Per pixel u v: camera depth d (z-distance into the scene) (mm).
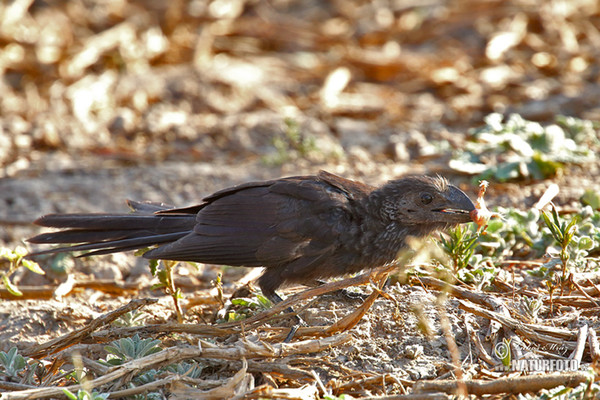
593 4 21719
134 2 22000
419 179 8836
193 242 8555
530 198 12023
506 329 7688
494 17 21328
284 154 15070
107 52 19891
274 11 23031
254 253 8594
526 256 10047
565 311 8203
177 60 20344
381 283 7945
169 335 8305
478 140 14570
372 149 15547
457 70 19406
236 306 9039
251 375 7129
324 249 8625
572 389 6539
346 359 7590
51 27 20438
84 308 9625
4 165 15586
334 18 22562
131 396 7043
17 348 8680
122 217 8984
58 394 6895
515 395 6727
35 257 11477
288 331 8125
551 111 16562
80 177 14836
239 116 17500
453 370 7285
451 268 8766
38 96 18312
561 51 19875
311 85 19281
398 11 22281
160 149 16188
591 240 8867
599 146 14203
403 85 19266
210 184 14164
